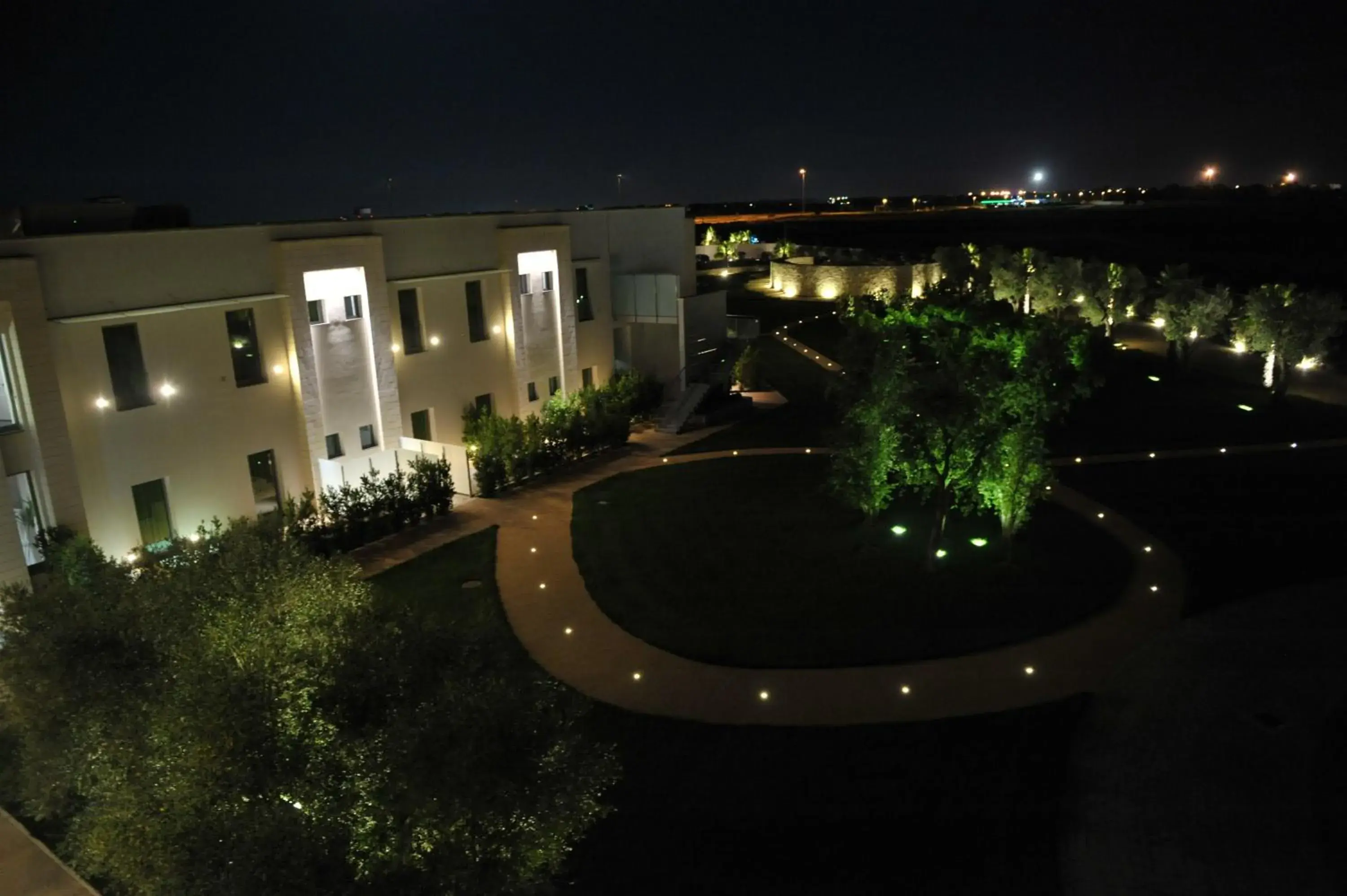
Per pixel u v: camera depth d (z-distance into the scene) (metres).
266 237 16.73
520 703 5.77
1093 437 23.80
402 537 17.69
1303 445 22.50
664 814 9.06
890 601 13.95
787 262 52.94
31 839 9.02
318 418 17.77
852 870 8.20
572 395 24.31
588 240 25.78
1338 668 11.69
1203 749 10.00
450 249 21.16
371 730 5.71
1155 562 15.39
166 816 5.61
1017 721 10.62
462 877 5.21
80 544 12.76
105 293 14.38
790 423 26.05
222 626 6.80
